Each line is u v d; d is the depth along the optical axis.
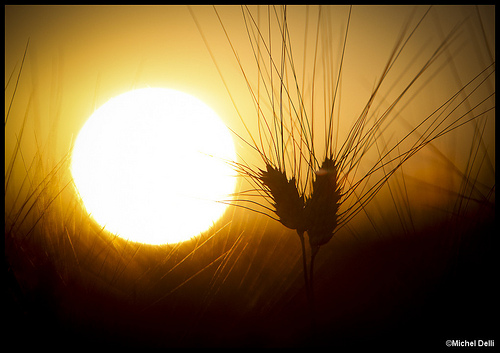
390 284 0.85
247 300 0.86
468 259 0.85
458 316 0.83
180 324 0.84
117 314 0.84
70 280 0.85
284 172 0.87
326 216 0.85
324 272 0.87
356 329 0.83
